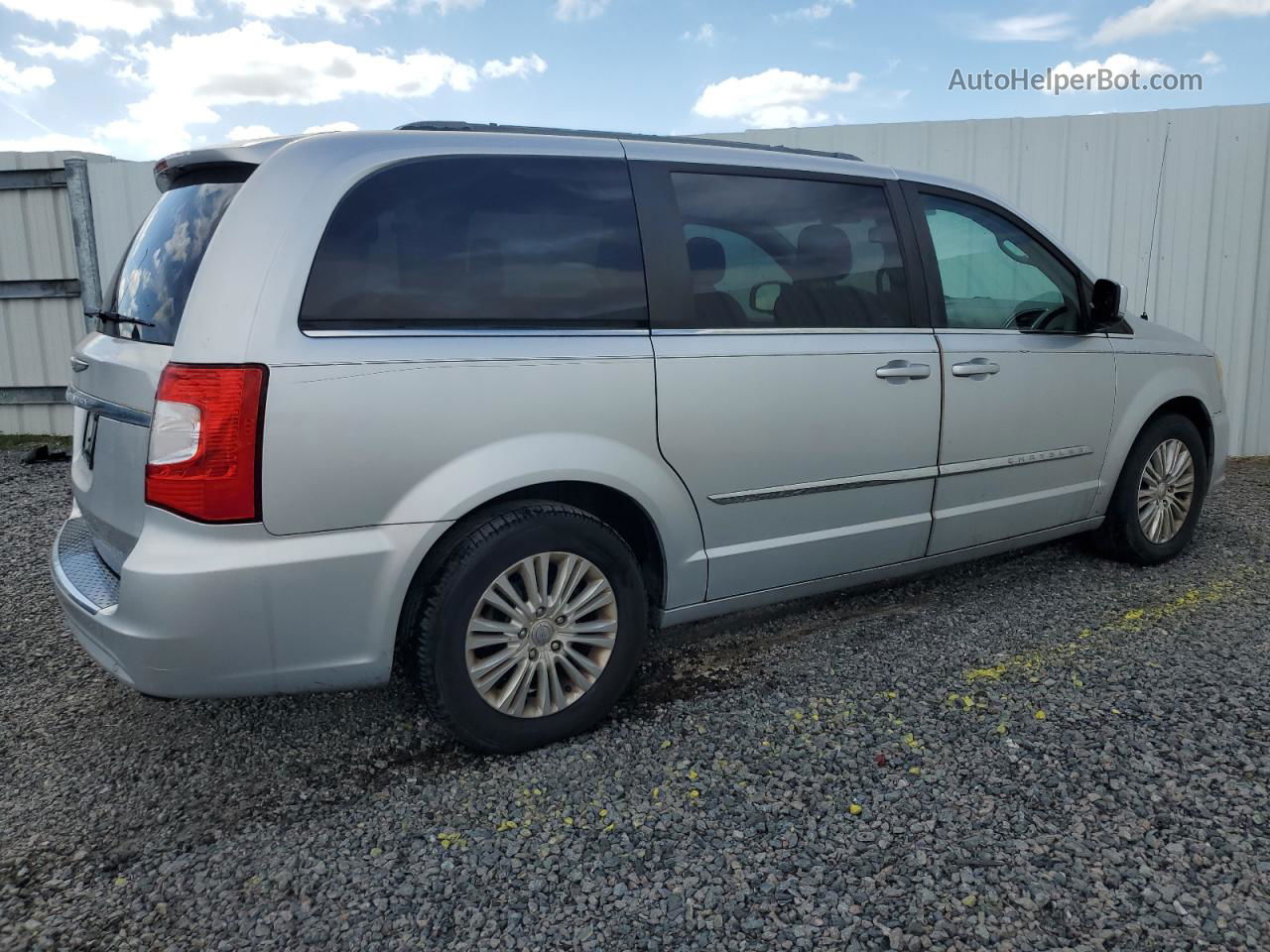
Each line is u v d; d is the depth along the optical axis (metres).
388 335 2.52
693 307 3.02
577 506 3.01
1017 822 2.40
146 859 2.37
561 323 2.78
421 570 2.67
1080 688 3.15
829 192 3.41
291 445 2.38
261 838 2.44
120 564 2.72
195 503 2.34
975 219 3.83
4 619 4.06
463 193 2.70
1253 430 7.13
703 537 3.10
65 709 3.21
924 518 3.64
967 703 3.07
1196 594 4.07
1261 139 6.71
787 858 2.29
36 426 8.55
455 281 2.64
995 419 3.76
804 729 2.94
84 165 7.88
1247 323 6.98
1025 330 3.89
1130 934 2.00
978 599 4.09
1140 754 2.71
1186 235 6.93
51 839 2.46
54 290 8.20
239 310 2.37
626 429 2.86
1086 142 6.92
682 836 2.40
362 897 2.19
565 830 2.44
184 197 2.80
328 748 2.91
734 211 3.16
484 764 2.79
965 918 2.06
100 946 2.04
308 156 2.54
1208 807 2.44
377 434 2.48
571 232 2.84
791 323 3.23
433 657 2.64
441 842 2.40
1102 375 4.13
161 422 2.36
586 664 2.91
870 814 2.46
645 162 3.02
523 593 2.79
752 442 3.12
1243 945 1.95
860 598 4.14
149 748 2.94
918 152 7.10
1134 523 4.38
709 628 3.83
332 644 2.52
